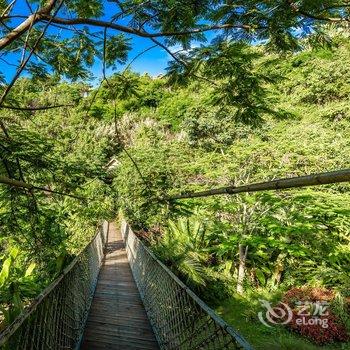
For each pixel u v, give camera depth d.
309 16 2.16
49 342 2.79
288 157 11.55
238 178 11.13
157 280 4.73
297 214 8.17
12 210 3.73
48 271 5.73
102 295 6.21
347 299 7.33
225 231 9.02
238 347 1.84
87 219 12.15
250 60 2.55
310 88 20.14
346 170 1.06
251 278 8.70
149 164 10.82
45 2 2.85
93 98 3.53
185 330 2.97
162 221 9.42
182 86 3.16
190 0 2.31
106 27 2.64
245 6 2.25
